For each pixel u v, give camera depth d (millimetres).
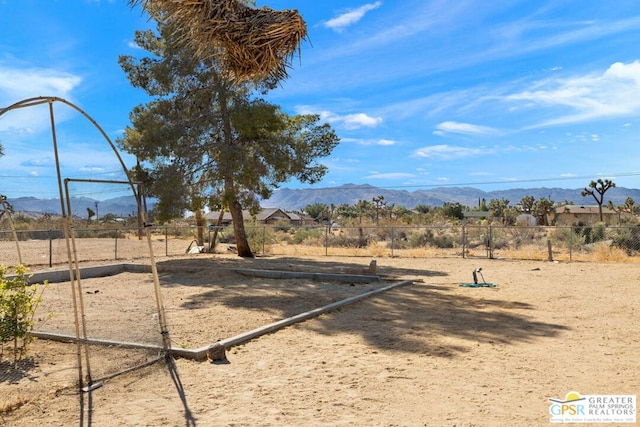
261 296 11367
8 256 20500
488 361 6129
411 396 4949
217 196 20828
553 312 9328
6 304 6125
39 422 4371
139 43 20141
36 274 13930
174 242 31062
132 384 5352
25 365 6031
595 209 75875
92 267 15797
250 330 7941
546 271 16156
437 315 9094
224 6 4621
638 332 7637
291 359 6262
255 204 21078
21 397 4914
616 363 6008
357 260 20438
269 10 4785
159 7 4789
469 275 15312
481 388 5168
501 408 4617
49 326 8203
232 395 5008
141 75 19656
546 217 68375
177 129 19062
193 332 7766
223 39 4738
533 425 4238
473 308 9789
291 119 21047
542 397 4895
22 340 7164
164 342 6320
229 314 9258
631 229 22922
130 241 29109
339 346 6895
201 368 5902
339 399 4875
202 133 19641
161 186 18641
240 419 4402
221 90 19062
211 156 20219
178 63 19016
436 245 29078
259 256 22234
